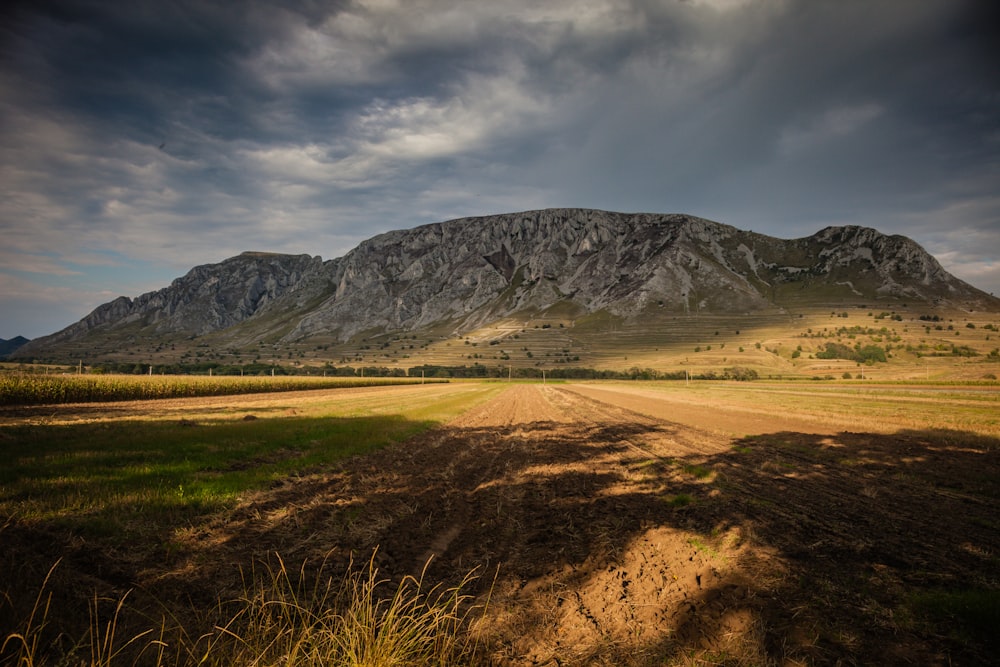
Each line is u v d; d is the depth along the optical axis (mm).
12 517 6691
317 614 4793
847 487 10570
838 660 4078
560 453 15984
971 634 4406
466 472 12688
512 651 4387
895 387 69375
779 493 10023
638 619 4953
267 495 9305
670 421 25828
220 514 7883
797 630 4578
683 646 4406
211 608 4930
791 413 28656
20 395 29969
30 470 9820
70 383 32781
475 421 26547
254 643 4152
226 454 12797
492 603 5301
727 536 7262
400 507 9039
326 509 8617
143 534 6738
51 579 5184
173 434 16141
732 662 4102
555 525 8148
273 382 60031
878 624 4656
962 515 8406
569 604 5312
